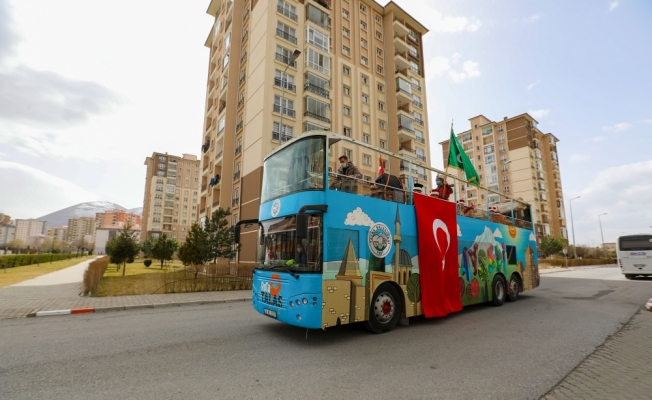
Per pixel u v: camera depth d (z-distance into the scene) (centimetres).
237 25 3253
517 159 6869
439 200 884
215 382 407
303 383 405
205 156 3881
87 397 363
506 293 1102
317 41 2986
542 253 6216
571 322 782
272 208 703
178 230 10038
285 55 2758
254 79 2784
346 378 423
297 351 543
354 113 3381
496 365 476
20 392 376
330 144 676
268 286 659
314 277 579
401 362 488
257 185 2469
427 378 425
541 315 873
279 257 649
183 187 10306
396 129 3675
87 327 732
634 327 729
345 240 636
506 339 624
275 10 2759
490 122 7325
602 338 634
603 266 4984
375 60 3834
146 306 1034
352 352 538
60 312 910
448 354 529
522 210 1314
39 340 610
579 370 458
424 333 672
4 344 582
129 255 2381
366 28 3822
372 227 692
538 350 553
